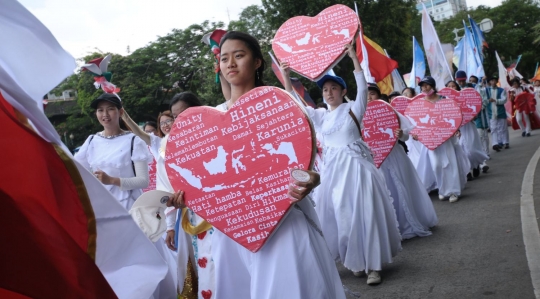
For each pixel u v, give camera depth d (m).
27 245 2.07
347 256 5.06
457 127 8.15
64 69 2.13
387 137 6.52
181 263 4.04
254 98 2.95
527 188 8.18
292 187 2.83
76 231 2.44
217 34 3.97
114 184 4.25
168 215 4.17
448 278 4.78
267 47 28.02
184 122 3.08
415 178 6.66
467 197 8.34
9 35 2.05
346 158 5.18
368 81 7.69
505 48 54.56
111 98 4.48
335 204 5.16
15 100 2.07
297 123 2.89
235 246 3.17
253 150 2.97
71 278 2.10
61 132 30.86
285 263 2.92
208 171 3.06
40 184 2.26
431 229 6.63
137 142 4.47
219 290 3.22
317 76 5.29
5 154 2.17
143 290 2.73
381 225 5.05
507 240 5.66
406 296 4.50
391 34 28.11
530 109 17.45
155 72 30.75
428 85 8.30
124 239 2.63
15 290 2.02
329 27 5.29
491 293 4.27
